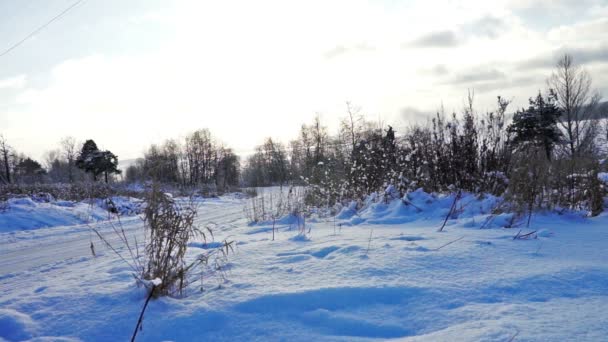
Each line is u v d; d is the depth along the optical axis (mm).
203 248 5703
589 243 4891
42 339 2705
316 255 4754
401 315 2840
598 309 2693
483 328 2443
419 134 10562
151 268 3639
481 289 3158
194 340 2686
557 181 8281
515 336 2297
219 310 2990
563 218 7426
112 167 43438
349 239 5582
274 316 2900
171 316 2951
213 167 56844
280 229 7938
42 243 9102
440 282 3338
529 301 2928
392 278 3488
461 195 8695
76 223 13992
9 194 17625
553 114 24656
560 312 2666
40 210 14078
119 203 17594
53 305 3264
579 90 25312
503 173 8656
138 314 3006
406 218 8125
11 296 3715
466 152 9203
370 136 12289
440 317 2738
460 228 6629
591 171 8305
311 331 2693
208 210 16656
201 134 57281
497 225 6680
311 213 10531
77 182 21766
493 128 9188
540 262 3887
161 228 3689
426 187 9523
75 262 6262
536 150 8719
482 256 4180
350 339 2561
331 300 3074
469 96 9477
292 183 11945
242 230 8281
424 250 4504
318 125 49062
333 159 12688
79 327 2879
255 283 3572
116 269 4488
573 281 3246
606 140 25062
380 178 10758
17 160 50469
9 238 10070
